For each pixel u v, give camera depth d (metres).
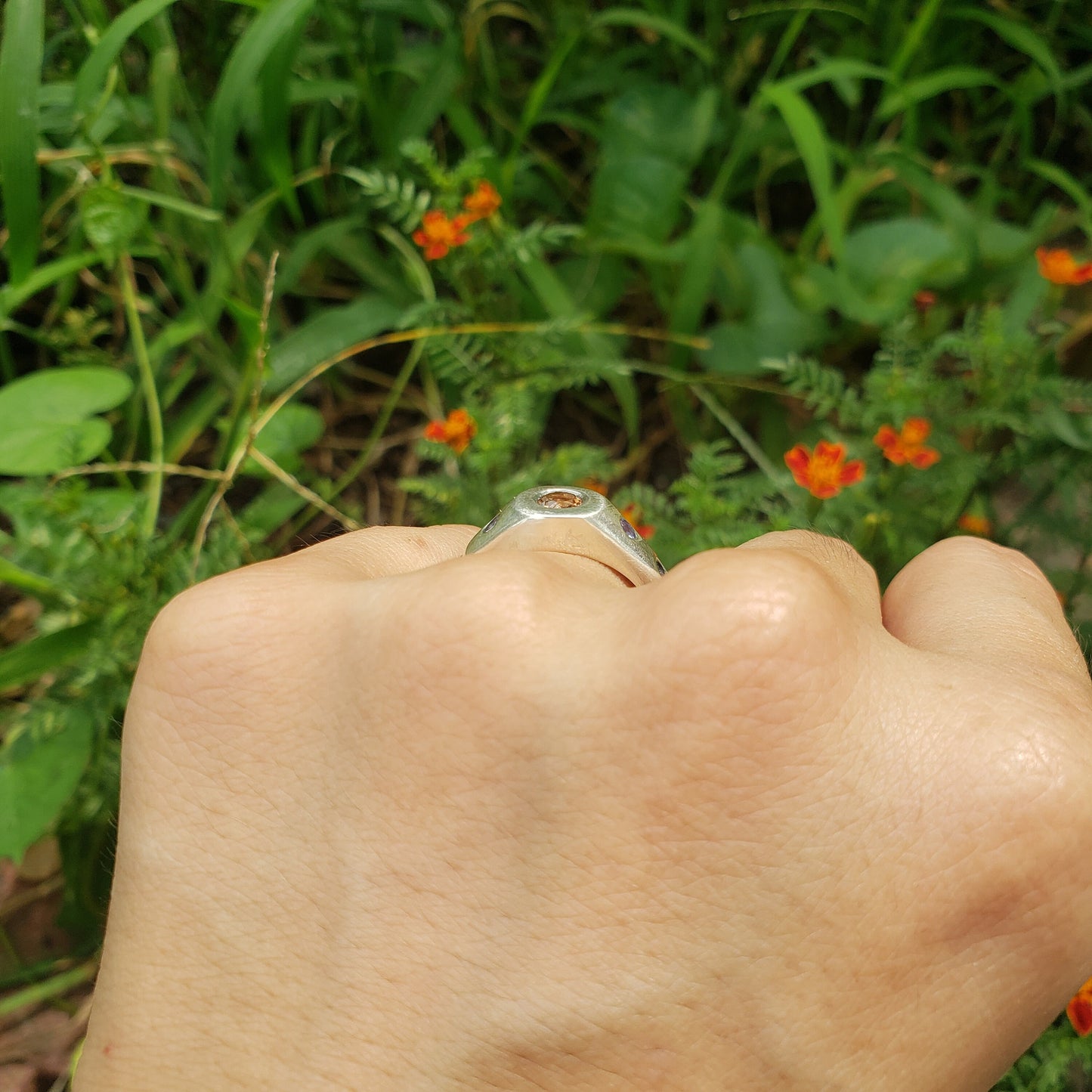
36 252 0.29
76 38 0.35
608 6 0.43
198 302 0.35
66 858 0.28
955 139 0.43
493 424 0.28
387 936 0.11
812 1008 0.10
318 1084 0.11
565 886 0.10
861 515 0.28
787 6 0.37
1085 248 0.41
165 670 0.11
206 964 0.11
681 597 0.10
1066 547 0.32
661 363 0.40
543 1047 0.10
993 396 0.29
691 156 0.38
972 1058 0.10
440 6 0.38
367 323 0.36
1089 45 0.41
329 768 0.11
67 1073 0.26
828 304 0.35
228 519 0.28
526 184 0.40
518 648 0.10
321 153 0.39
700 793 0.10
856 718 0.10
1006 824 0.10
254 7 0.31
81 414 0.30
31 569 0.28
